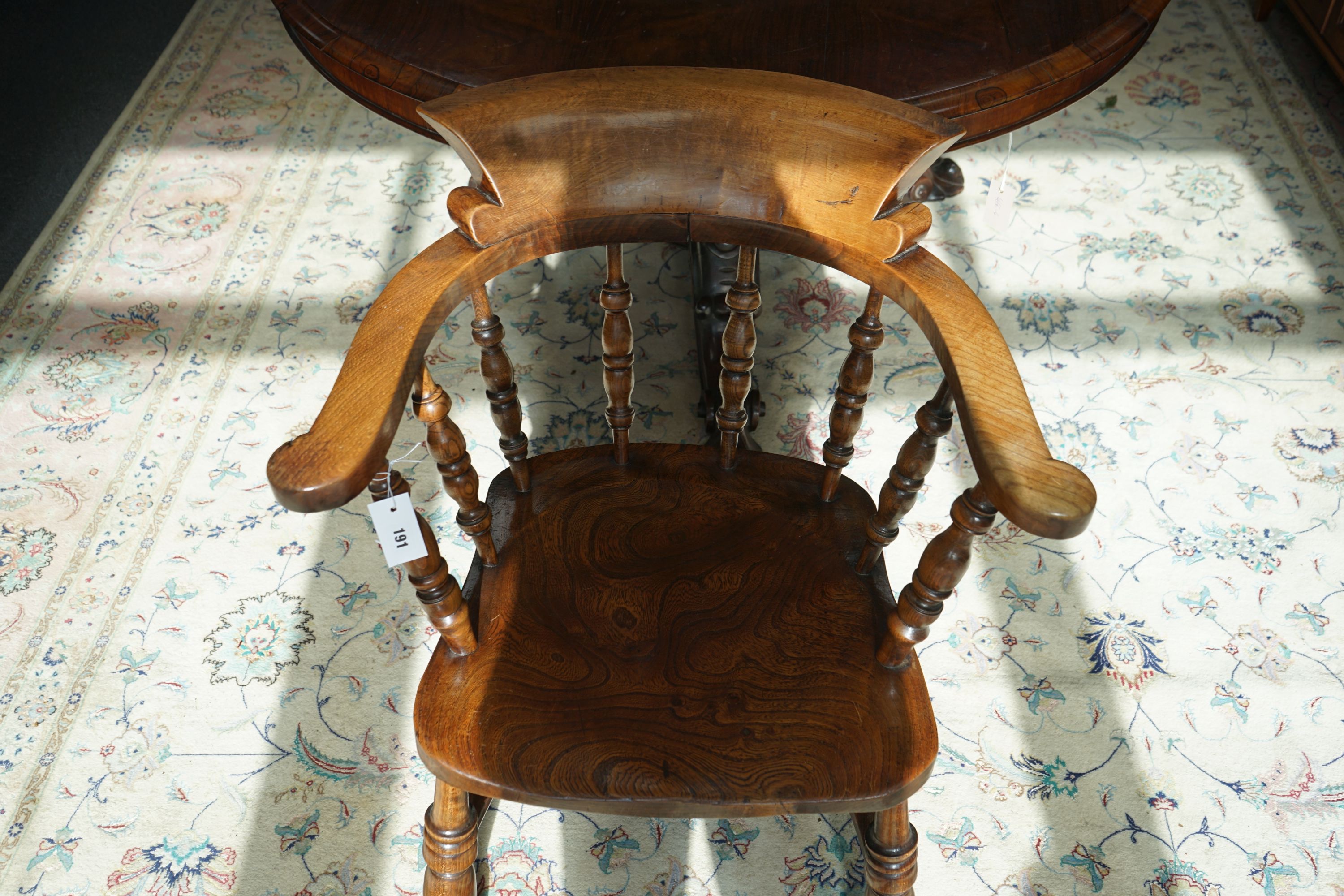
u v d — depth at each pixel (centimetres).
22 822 126
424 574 86
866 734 86
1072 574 150
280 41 265
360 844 125
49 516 159
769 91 84
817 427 171
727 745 85
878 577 99
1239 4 266
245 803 128
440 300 83
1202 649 142
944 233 205
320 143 231
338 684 140
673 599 97
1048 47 105
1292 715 134
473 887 108
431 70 104
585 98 85
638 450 113
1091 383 177
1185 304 190
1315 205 210
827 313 190
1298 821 125
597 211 91
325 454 69
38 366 182
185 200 216
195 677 140
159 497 162
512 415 100
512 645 93
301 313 192
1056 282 195
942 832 125
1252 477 162
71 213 213
